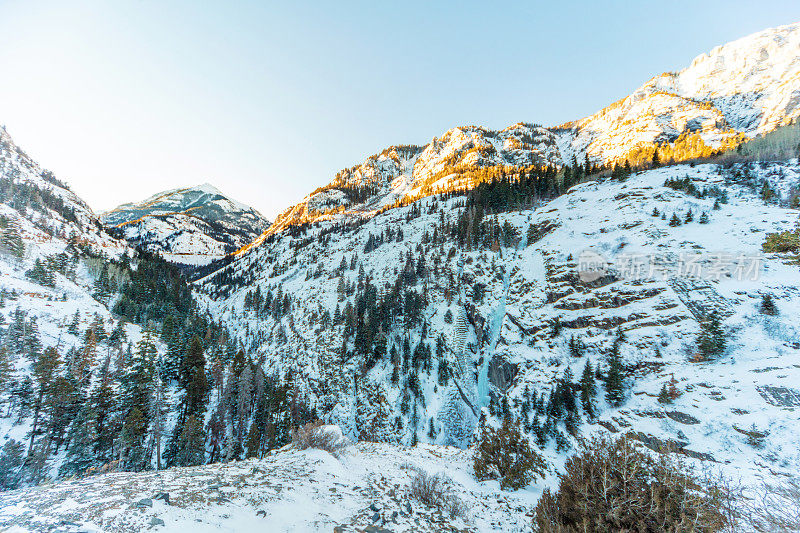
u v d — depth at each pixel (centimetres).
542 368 4444
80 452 4066
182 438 4334
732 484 1525
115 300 10019
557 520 852
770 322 3142
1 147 18000
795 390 2347
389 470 1530
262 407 5897
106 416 4622
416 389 6066
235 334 10188
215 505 737
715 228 4944
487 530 1076
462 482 1736
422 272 9044
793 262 3750
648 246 5028
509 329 5638
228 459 4875
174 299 10975
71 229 14250
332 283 10919
